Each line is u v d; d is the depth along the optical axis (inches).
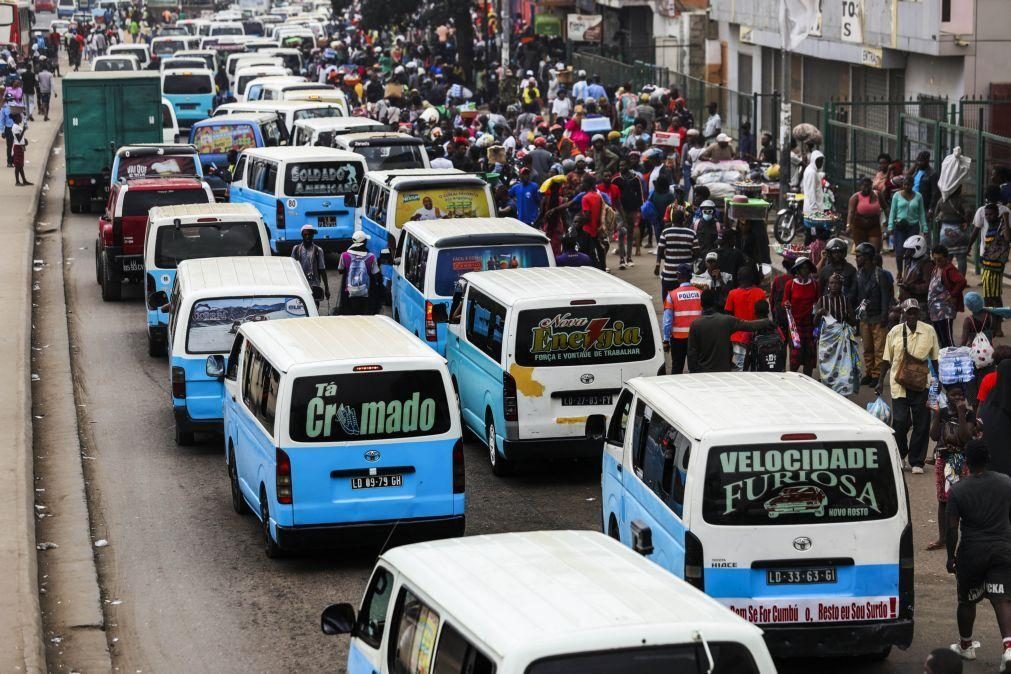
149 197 2536.9
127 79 3580.2
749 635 642.8
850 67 3390.7
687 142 2935.5
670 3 4771.2
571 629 637.3
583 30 5324.8
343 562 1310.3
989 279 1990.7
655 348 1501.0
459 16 5831.7
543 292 1502.2
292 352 1283.2
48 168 4569.4
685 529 976.9
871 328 1763.0
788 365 1919.3
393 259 2116.1
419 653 711.7
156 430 1786.4
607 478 1196.5
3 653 1088.8
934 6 2765.7
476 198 2322.8
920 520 1355.8
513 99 4867.1
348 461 1250.0
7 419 1790.1
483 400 1571.1
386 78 5236.2
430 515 1268.5
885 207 2425.0
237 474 1428.4
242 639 1133.1
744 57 4313.5
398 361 1257.4
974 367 1460.4
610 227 2440.9
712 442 973.2
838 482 974.4
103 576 1290.6
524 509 1443.2
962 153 2475.4
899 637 978.7
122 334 2340.1
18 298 2551.7
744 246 2048.5
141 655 1113.4
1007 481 1021.8
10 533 1368.1
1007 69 2765.7
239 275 1721.2
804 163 2807.6
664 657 634.2
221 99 5216.5
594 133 3395.7
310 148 2746.1
